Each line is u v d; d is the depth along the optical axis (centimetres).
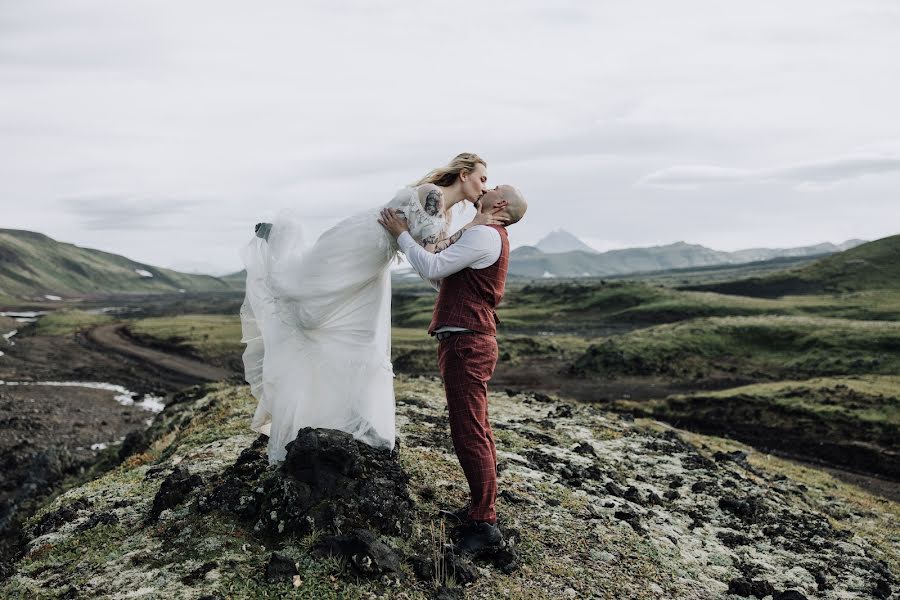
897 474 2409
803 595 565
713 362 5131
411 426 956
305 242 540
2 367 7031
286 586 432
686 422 3312
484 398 494
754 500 922
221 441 896
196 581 441
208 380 6234
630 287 12262
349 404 548
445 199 500
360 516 498
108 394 5356
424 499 601
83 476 1819
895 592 668
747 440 2966
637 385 4616
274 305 552
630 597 518
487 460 496
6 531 1314
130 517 595
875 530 1014
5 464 2716
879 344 4991
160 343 8856
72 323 12494
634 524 688
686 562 633
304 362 546
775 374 4784
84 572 483
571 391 4444
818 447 2769
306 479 511
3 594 470
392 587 442
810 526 861
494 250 466
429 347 6103
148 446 1552
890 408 2967
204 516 532
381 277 555
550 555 561
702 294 11162
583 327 9600
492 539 507
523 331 9306
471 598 455
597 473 883
